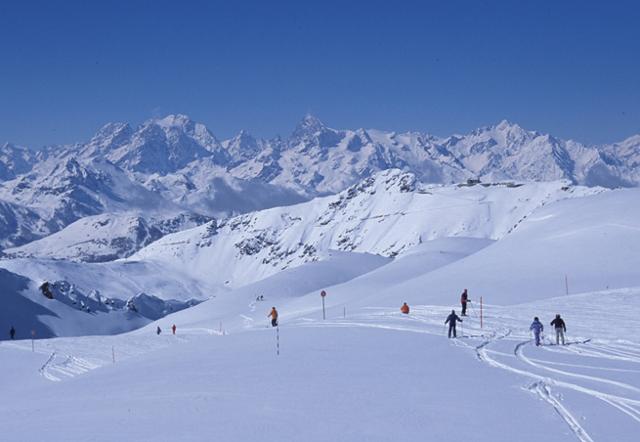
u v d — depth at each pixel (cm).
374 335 3991
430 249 15125
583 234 8481
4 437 2120
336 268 17362
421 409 2153
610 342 3453
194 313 13888
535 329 3425
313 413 2156
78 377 3750
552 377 2562
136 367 3631
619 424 1905
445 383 2527
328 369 2922
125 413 2341
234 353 3672
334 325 4666
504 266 8062
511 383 2492
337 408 2208
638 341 3428
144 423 2166
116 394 2759
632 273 6838
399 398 2311
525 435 1847
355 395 2381
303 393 2453
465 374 2695
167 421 2170
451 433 1889
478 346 3441
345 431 1948
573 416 2005
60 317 17288
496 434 1866
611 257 7531
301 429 1986
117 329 18312
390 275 12194
